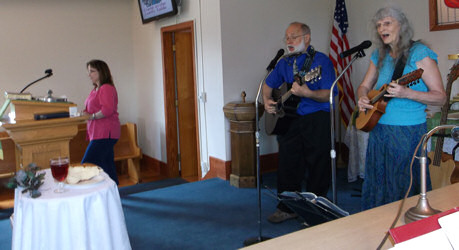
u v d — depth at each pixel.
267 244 1.15
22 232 2.13
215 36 4.69
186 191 4.37
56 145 3.62
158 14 5.46
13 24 5.92
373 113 2.37
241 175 4.41
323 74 3.02
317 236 1.20
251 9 4.75
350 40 5.22
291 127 3.23
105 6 6.53
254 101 4.62
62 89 6.31
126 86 6.81
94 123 4.14
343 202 3.79
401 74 2.28
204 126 5.09
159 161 6.31
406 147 2.28
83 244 2.14
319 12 5.21
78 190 2.25
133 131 6.13
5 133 5.52
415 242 0.91
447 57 4.25
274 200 3.95
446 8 4.18
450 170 2.85
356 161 4.41
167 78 5.84
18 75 6.00
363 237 1.18
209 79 4.89
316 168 3.18
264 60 4.89
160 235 3.25
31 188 2.17
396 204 1.45
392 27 2.24
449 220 0.93
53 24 6.18
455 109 3.93
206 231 3.29
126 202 4.10
